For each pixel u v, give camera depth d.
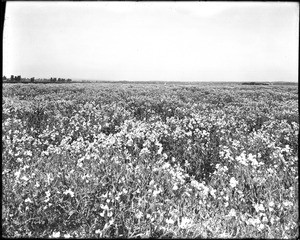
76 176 4.78
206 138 7.48
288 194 4.45
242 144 7.08
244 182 4.92
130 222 3.87
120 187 4.51
